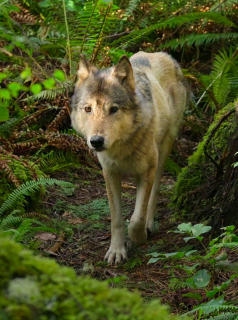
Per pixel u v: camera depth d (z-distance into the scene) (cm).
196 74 1418
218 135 889
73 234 862
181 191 927
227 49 1598
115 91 734
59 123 1137
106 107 723
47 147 1117
